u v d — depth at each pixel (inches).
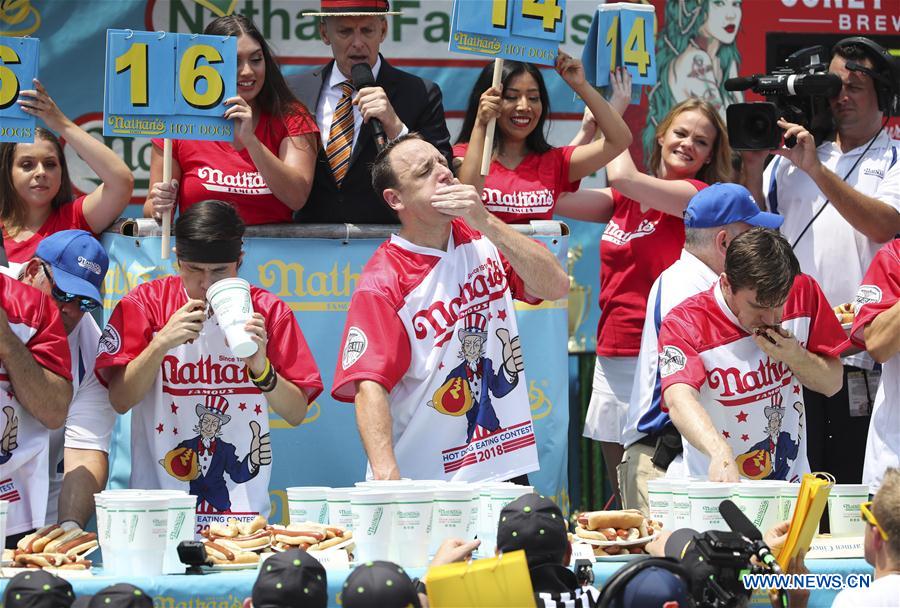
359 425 261.7
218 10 421.4
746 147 340.5
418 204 270.5
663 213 364.5
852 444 342.3
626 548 233.6
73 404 273.1
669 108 438.9
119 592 165.8
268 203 322.0
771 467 276.2
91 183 417.7
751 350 272.4
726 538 179.8
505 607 158.2
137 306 273.1
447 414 272.4
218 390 271.6
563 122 434.3
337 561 217.2
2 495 257.9
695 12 438.6
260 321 251.1
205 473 271.6
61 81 418.0
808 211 356.5
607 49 341.1
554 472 330.6
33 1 415.2
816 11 443.5
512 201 340.5
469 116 361.7
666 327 273.1
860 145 358.3
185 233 263.7
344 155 329.7
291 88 341.4
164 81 283.6
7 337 253.6
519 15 298.4
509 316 279.7
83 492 264.1
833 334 279.4
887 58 350.0
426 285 272.4
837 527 248.8
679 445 294.8
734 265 261.4
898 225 341.4
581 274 436.8
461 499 226.5
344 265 318.3
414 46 429.4
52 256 270.2
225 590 204.4
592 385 407.5
